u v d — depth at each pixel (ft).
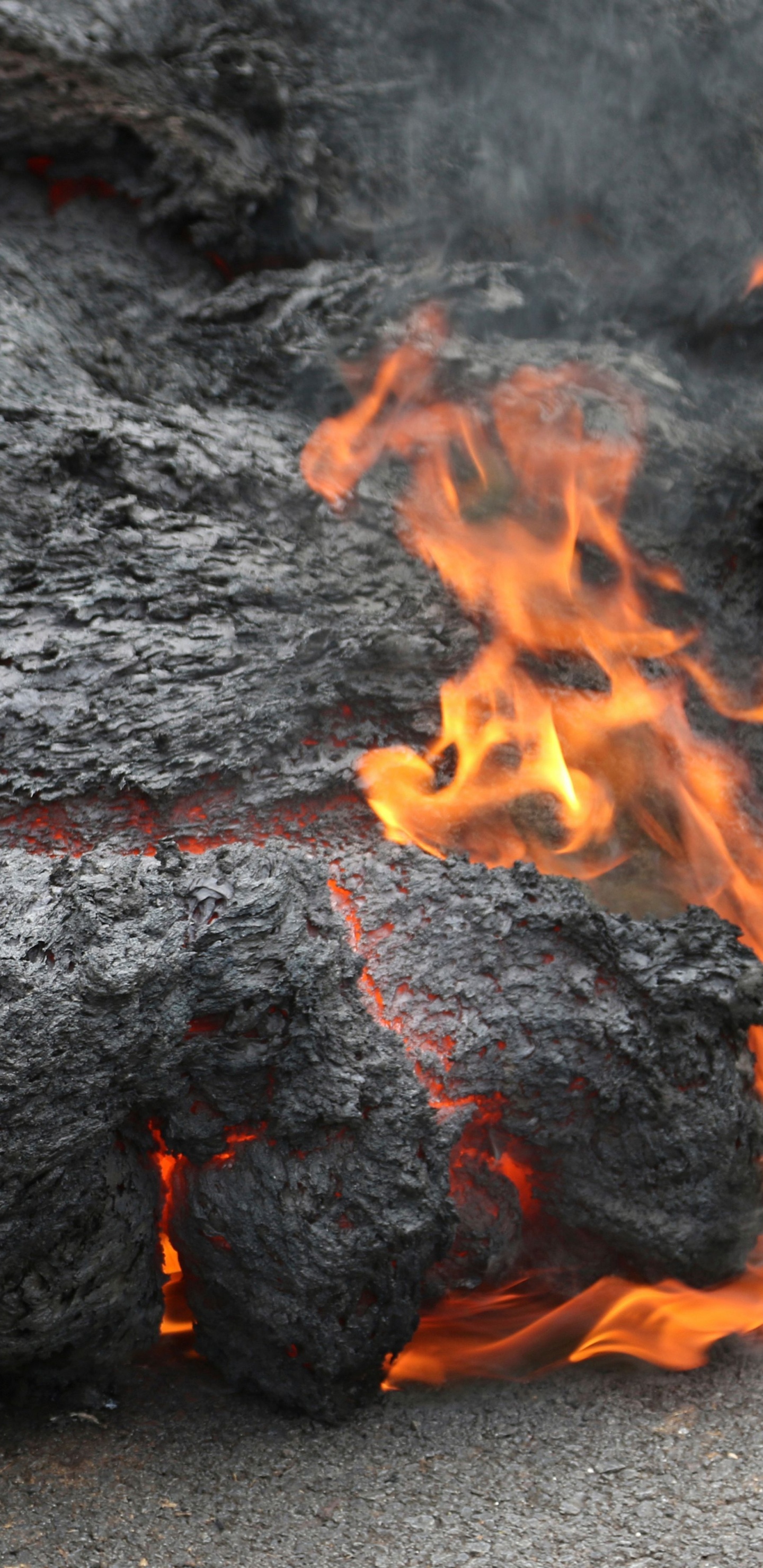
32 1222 8.05
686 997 9.46
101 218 12.23
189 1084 8.47
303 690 10.48
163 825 9.83
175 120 11.93
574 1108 9.51
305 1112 8.50
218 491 10.92
